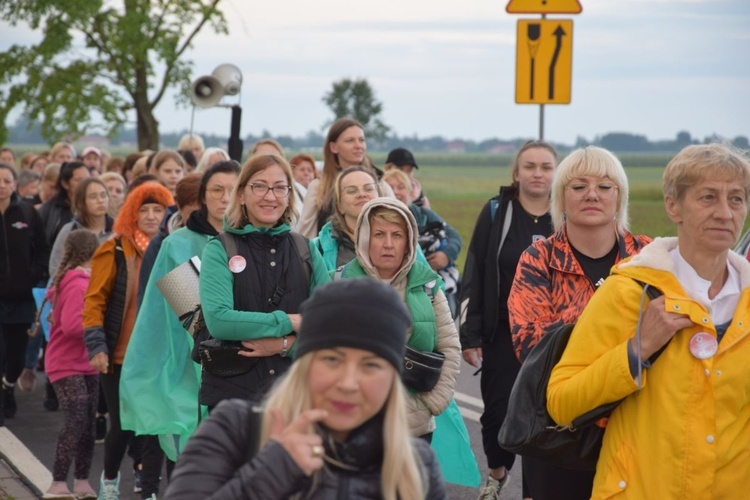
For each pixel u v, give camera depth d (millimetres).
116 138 63469
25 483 13141
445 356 9750
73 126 58594
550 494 7816
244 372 9008
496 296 11570
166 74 59312
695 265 6453
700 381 6215
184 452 4754
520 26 20562
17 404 17516
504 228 11688
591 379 6352
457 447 10648
